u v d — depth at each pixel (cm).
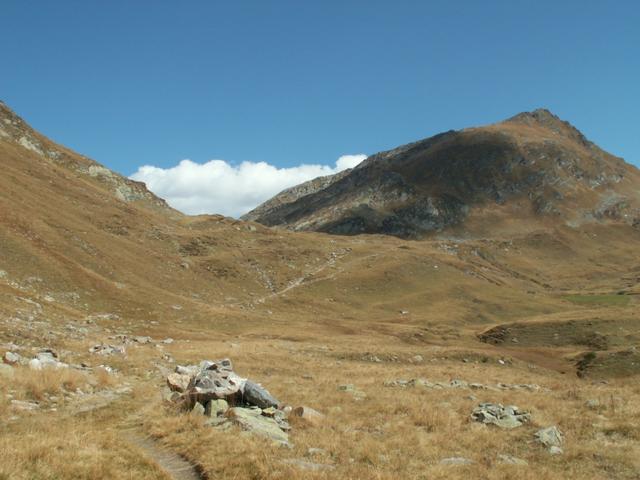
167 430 1609
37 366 2162
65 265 7481
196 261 12781
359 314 12250
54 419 1594
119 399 2006
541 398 2708
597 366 7088
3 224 7756
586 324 9725
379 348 6481
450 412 2267
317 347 6141
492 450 1734
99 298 7150
